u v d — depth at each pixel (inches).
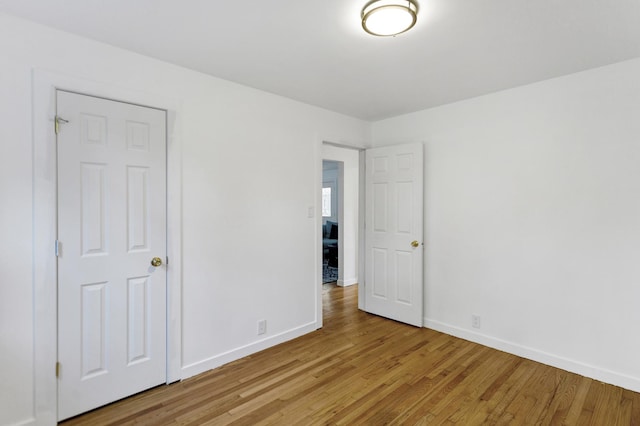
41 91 73.9
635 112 90.3
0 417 70.4
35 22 72.8
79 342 79.7
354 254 210.7
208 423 76.9
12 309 71.4
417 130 140.9
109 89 83.0
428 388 91.5
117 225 85.3
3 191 70.3
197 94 99.2
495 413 80.4
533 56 88.9
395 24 69.1
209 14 69.9
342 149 201.9
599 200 96.2
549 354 105.1
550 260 105.3
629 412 80.6
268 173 118.0
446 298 131.6
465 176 125.6
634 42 81.0
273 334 120.3
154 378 91.7
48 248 75.0
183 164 96.4
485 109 120.0
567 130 101.7
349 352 114.6
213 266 103.3
